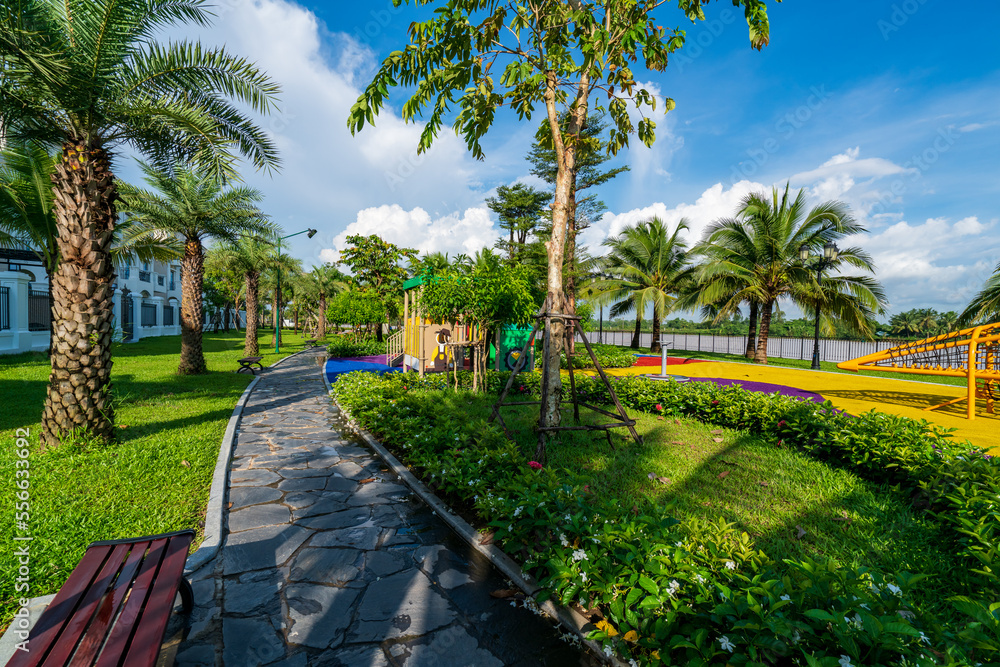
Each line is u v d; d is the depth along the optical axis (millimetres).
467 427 5586
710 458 5270
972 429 6902
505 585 3002
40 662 1639
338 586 2982
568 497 3268
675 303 24359
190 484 4625
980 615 1748
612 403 8633
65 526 3598
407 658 2344
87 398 5566
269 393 10820
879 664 1698
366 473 5219
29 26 5102
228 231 14328
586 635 2326
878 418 5109
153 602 1951
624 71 6684
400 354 17719
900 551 3182
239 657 2336
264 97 6723
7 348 16094
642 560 2432
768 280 20719
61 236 5414
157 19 5930
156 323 32719
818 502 4043
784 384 12523
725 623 2025
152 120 6141
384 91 6270
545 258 26375
